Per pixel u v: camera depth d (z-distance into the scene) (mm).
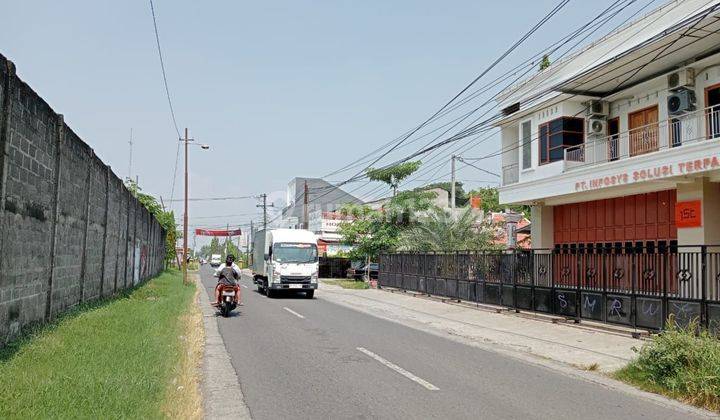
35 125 9273
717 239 15680
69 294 12125
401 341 12039
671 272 12016
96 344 8797
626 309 13000
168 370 7688
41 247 9852
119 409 5504
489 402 6949
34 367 6953
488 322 15836
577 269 14805
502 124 23938
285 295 25656
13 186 8258
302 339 11922
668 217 17812
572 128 20047
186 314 15281
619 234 19938
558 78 19656
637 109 18500
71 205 12055
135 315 12961
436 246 28625
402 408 6590
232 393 7250
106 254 16469
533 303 16594
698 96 15984
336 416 6234
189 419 5789
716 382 7086
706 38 14445
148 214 29344
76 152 12305
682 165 14703
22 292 8859
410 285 26438
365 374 8477
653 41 14453
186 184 32031
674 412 6691
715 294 11156
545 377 8656
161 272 41062
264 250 26094
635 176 16219
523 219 36219
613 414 6539
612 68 16891
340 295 26109
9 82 7766
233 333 12703
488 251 20266
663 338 8328
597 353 10820
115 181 17719
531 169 21625
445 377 8406
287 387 7598
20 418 5000
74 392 5934
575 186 18750
